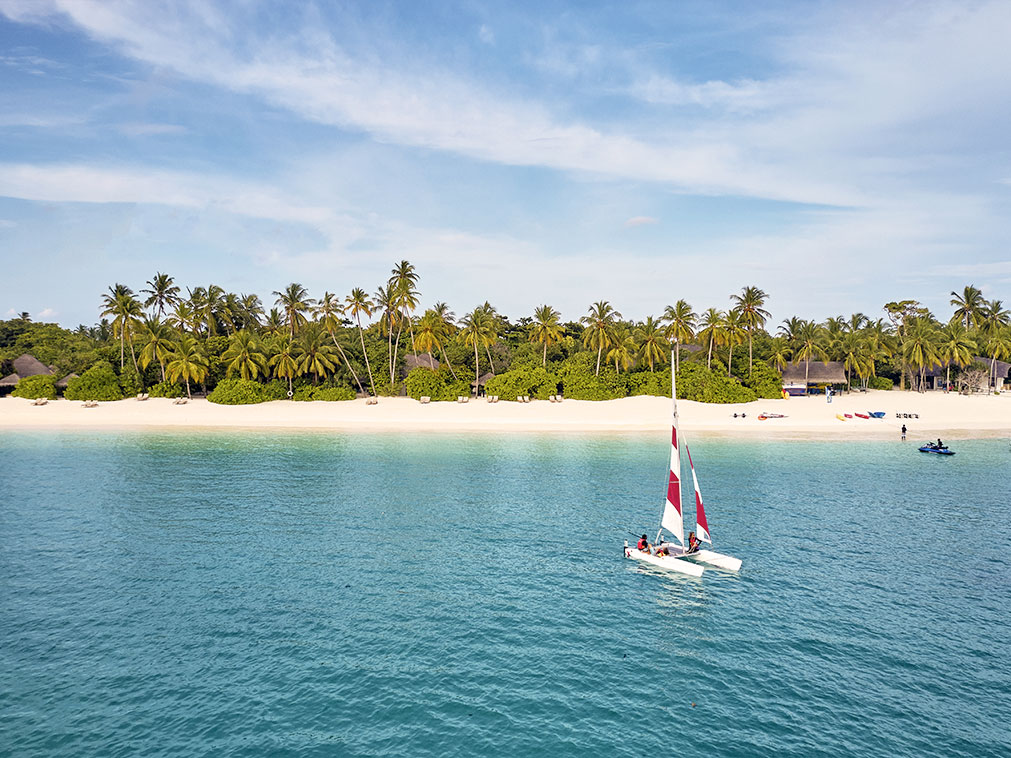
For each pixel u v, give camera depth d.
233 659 25.98
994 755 20.45
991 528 45.00
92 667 25.25
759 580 35.25
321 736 21.06
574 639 28.14
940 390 149.12
